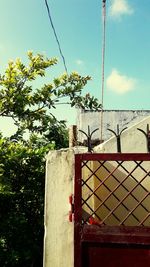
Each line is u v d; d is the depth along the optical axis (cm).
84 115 1395
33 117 852
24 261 677
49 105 855
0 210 703
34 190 723
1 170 645
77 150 441
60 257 414
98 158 363
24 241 670
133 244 348
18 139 823
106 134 1338
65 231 420
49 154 446
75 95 865
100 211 399
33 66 836
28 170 722
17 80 835
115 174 410
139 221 395
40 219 698
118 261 348
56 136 889
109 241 350
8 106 816
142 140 419
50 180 438
